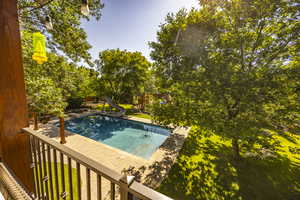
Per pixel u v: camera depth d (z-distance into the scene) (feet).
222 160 16.71
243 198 10.96
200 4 15.93
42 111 12.74
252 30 14.17
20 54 5.24
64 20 13.67
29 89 11.25
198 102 14.99
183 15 19.12
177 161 16.43
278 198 11.06
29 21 12.84
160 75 21.35
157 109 18.90
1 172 4.93
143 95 57.00
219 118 13.50
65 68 21.09
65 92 22.58
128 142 28.63
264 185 12.48
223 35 14.83
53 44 15.85
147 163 15.79
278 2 11.53
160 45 20.88
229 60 13.60
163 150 19.17
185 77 16.05
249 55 14.53
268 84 11.62
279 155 17.26
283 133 12.73
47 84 12.85
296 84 11.30
